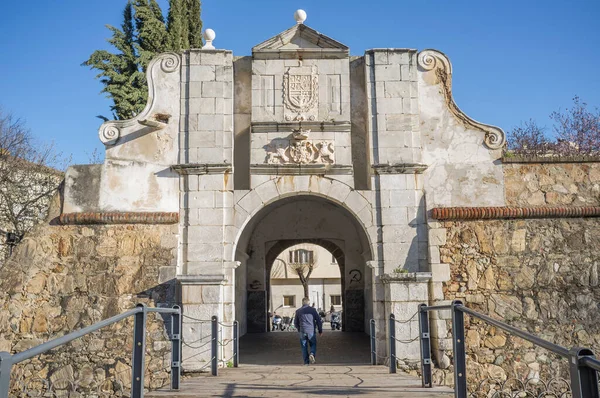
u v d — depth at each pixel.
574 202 13.45
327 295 44.06
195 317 12.73
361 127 14.20
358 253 20.17
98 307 12.95
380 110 13.80
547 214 13.23
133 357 6.37
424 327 8.85
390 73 13.96
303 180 13.58
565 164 13.66
